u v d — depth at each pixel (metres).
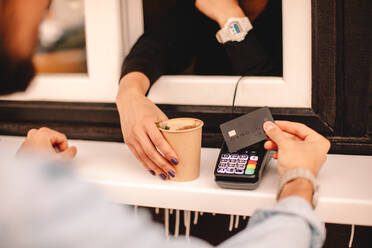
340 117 0.85
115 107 0.97
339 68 0.83
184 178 0.73
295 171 0.61
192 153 0.72
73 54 0.98
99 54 0.96
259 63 0.87
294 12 0.82
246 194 0.68
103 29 0.94
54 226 0.32
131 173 0.78
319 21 0.81
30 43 0.99
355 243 0.89
